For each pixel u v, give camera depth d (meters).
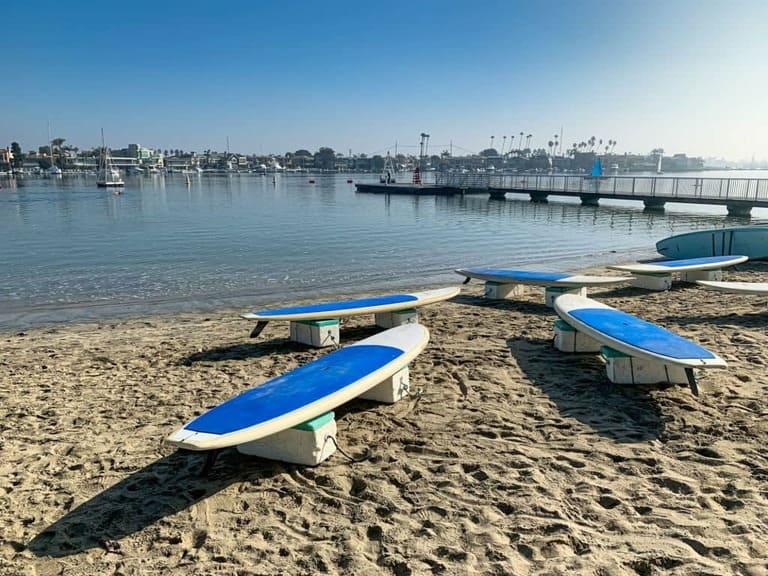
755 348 6.57
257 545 3.26
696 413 4.76
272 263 16.08
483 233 24.03
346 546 3.22
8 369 6.96
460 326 8.24
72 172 177.62
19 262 16.05
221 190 74.62
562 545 3.12
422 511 3.54
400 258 17.16
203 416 3.88
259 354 7.26
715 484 3.68
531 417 4.89
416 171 68.12
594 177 43.50
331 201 49.66
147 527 3.48
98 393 5.98
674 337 5.46
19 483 4.09
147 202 46.88
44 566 3.14
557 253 18.34
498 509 3.52
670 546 3.06
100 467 4.29
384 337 5.95
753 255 13.54
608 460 4.08
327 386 4.44
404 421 4.89
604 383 5.58
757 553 2.97
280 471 4.09
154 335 8.61
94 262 16.08
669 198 35.66
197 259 16.69
